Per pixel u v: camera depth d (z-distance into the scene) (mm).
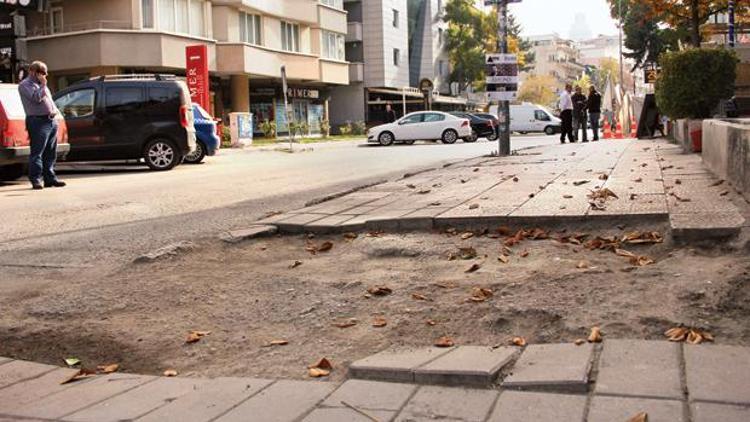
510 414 2930
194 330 4422
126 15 29609
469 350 3631
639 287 4262
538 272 4812
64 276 5898
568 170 10203
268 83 40281
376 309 4469
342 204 7859
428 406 3080
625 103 33781
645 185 7570
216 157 21719
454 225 6211
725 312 3812
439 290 4672
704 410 2783
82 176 15281
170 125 16234
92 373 3869
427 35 58062
